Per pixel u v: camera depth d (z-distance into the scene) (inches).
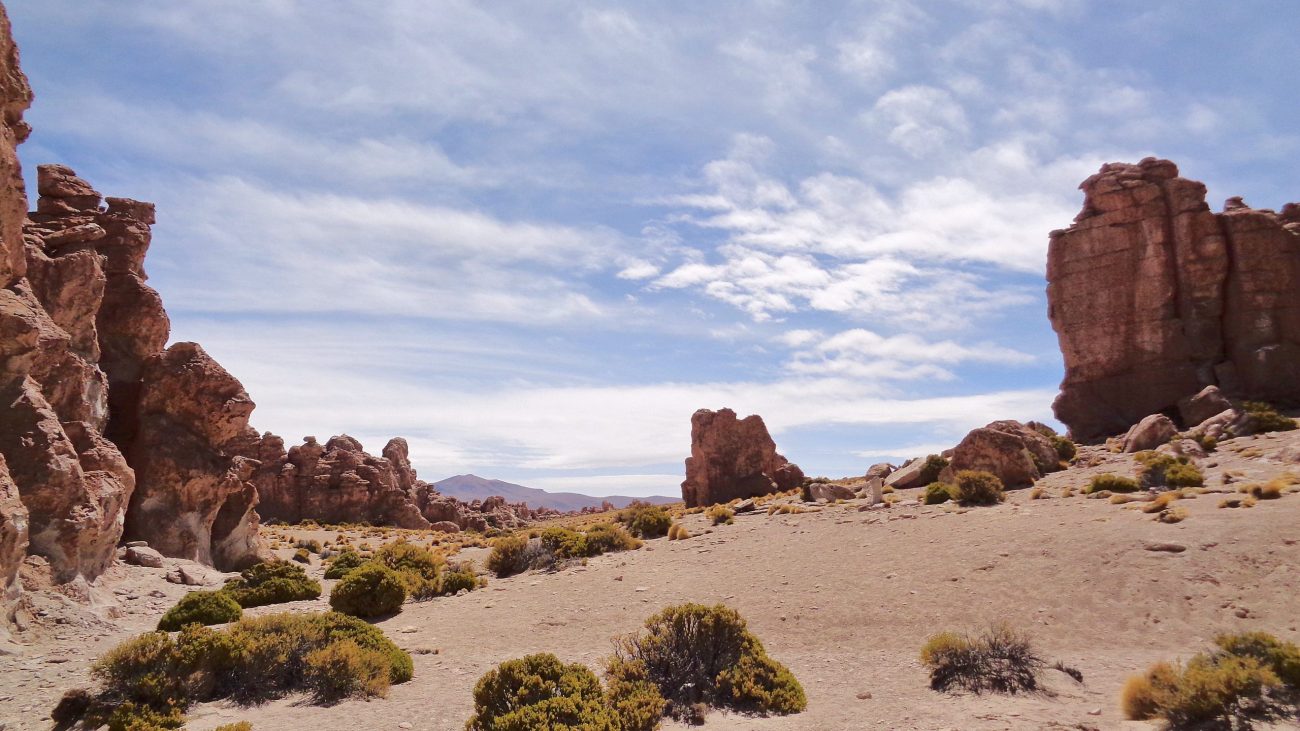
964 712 468.1
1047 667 565.9
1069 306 2106.3
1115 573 770.2
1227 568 732.0
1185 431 1717.5
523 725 419.5
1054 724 433.4
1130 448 1656.0
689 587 966.4
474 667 665.6
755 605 847.7
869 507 1462.8
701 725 475.2
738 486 2299.5
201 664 562.9
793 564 1029.8
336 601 977.5
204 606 859.4
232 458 1517.0
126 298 1480.1
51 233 1300.4
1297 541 758.5
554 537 1397.6
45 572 834.8
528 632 805.9
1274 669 453.1
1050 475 1551.4
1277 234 1841.8
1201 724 410.6
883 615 760.3
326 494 3100.4
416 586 1109.7
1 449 862.5
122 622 854.5
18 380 912.3
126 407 1428.4
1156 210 1973.4
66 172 1477.6
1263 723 404.2
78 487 914.7
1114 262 2026.3
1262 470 1205.1
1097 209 2103.8
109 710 503.2
